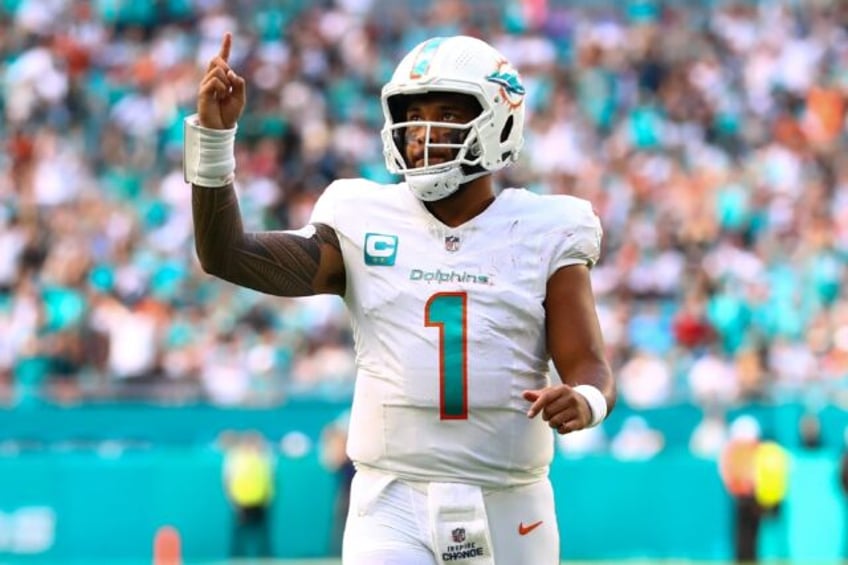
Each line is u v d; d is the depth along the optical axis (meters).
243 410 55.25
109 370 58.53
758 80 81.75
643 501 54.91
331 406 55.66
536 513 17.45
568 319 17.11
